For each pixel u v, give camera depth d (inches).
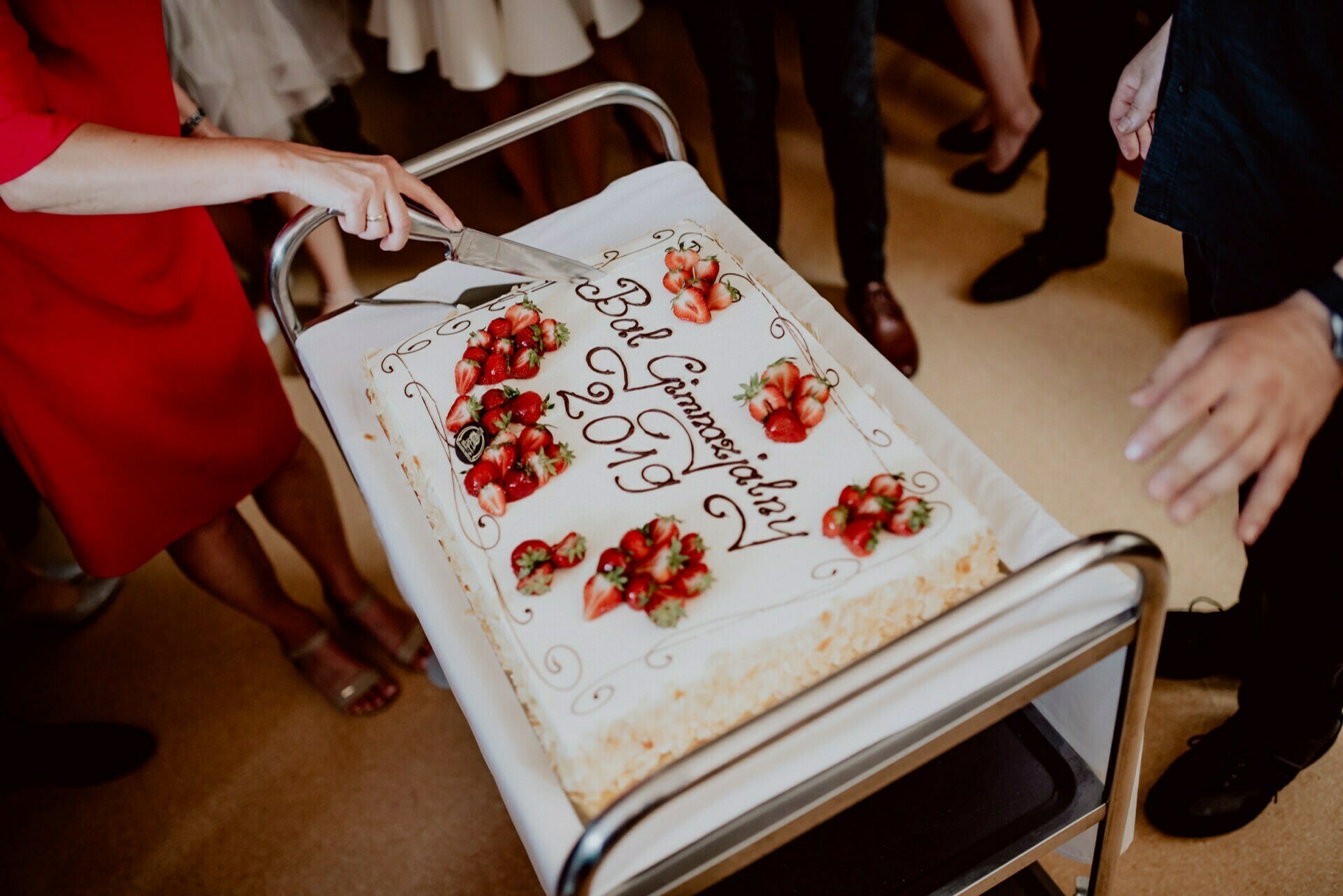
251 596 76.1
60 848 78.1
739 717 41.7
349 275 108.2
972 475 48.4
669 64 132.0
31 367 56.7
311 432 102.9
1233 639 69.5
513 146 105.8
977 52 99.2
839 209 91.0
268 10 89.4
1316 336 33.0
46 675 88.0
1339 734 69.4
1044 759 51.0
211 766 81.2
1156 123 50.3
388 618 83.6
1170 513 33.4
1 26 44.6
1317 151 44.8
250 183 48.3
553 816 39.9
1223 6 44.9
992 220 108.7
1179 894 64.6
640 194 65.0
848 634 42.2
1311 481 49.7
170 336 61.1
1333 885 63.5
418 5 96.0
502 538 46.5
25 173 46.0
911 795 50.9
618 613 42.9
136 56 55.6
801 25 80.6
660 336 53.6
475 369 52.6
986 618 36.0
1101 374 93.5
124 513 64.4
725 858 38.6
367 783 78.7
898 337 94.7
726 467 47.2
